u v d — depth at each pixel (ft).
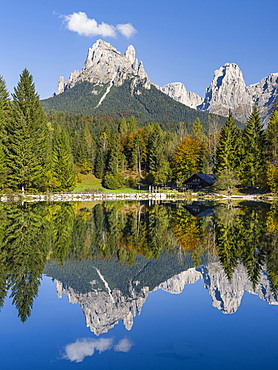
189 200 224.74
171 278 46.06
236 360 22.45
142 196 256.32
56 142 271.69
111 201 216.33
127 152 443.32
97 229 90.02
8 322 30.22
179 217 117.60
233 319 30.19
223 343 25.27
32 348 24.94
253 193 236.43
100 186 370.94
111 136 469.16
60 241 71.72
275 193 214.48
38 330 28.50
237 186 260.62
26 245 65.41
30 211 132.77
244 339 25.91
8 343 26.08
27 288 40.11
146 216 122.11
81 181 382.63
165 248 66.64
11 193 198.08
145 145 422.82
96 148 453.99
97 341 25.96
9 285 41.09
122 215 125.70
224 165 247.50
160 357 23.12
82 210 146.10
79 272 48.21
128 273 49.01
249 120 249.55
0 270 47.55
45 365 22.12
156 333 27.40
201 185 290.97
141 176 402.93
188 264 54.24
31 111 220.23
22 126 208.54
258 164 239.50
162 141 407.85
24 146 205.57
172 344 25.17
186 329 28.09
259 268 47.55
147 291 40.04
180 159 298.35
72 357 23.61
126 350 24.21
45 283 42.29
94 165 424.46
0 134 206.59
